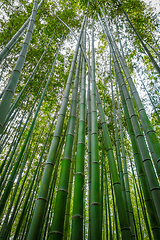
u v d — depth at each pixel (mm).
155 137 1646
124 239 1416
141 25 4555
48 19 4828
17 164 2686
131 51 4816
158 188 1415
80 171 1526
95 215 1314
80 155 1638
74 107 1968
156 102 4672
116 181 1722
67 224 2152
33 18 2318
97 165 1605
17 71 1720
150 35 4664
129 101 2109
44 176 1437
